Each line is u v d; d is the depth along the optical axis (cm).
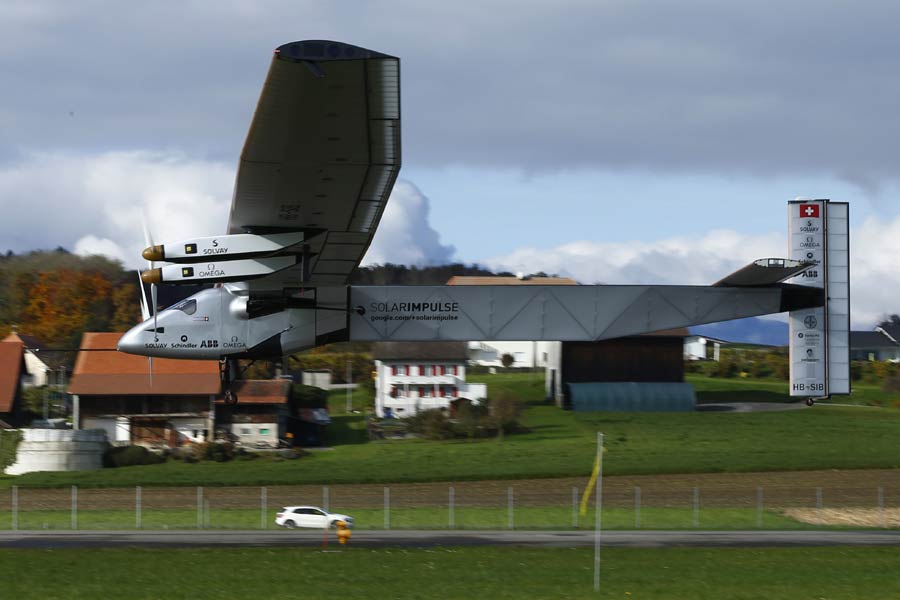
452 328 9431
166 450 17725
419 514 12600
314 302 9169
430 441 19338
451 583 7512
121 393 18650
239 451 17688
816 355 10475
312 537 10375
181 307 9106
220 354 9119
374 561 8444
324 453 18488
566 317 9606
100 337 19875
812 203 10644
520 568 8138
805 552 9112
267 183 7669
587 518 12269
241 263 8581
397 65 6141
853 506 13488
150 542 9869
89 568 8100
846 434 19450
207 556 8681
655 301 9794
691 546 9631
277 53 5938
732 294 10056
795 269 9312
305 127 6856
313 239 8606
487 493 14588
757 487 14938
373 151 7200
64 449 16662
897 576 7950
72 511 12794
